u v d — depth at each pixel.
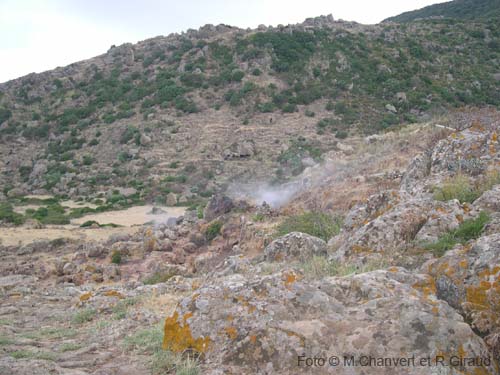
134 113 65.12
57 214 39.34
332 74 67.00
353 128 54.38
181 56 76.62
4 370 4.98
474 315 4.57
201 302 5.29
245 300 5.11
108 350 5.99
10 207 42.91
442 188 8.70
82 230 28.61
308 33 75.31
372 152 20.03
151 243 19.06
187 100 64.94
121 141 59.34
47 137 65.62
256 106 61.50
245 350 4.70
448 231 6.79
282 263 8.52
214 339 4.93
